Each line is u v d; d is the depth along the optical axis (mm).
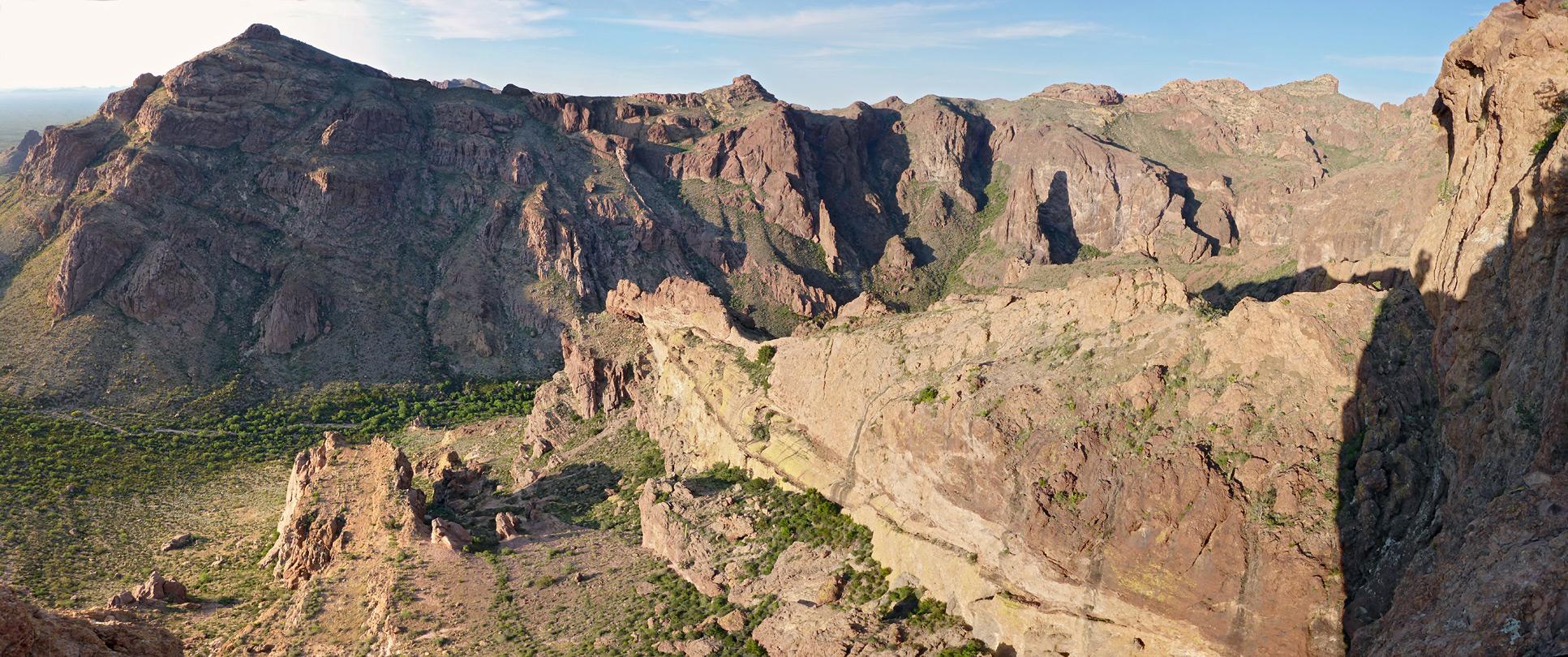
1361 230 152750
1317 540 43750
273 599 88500
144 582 98812
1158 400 53344
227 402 180500
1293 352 50844
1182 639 46125
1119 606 48500
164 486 137125
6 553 104250
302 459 108312
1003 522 54969
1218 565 45375
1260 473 46906
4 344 176250
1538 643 26672
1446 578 33125
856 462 72312
